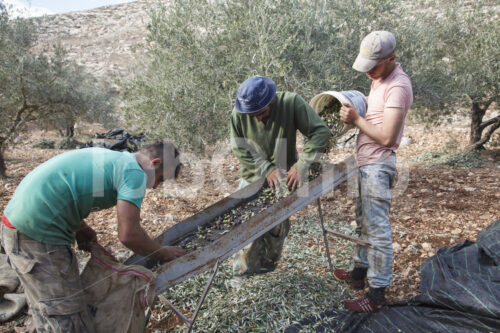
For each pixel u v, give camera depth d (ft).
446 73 23.34
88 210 6.40
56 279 6.07
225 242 6.84
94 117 26.18
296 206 7.67
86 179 6.12
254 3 17.81
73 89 23.43
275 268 10.57
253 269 9.71
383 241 8.41
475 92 24.03
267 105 8.25
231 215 8.78
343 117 8.39
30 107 23.26
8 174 23.65
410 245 12.48
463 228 13.85
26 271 5.95
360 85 19.85
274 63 16.29
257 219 7.13
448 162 23.86
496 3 25.14
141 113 16.83
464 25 24.80
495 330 7.44
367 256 9.44
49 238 6.04
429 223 14.39
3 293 8.97
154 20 17.06
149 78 17.44
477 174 21.34
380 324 8.30
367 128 8.12
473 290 8.08
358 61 8.05
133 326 6.26
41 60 21.57
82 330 6.15
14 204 5.99
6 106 22.68
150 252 6.61
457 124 35.58
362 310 8.62
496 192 17.88
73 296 6.16
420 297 8.64
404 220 14.75
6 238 6.07
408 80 8.20
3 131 22.81
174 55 17.48
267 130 8.96
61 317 6.02
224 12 19.07
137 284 6.29
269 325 8.20
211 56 17.34
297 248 11.73
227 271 10.43
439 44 24.89
